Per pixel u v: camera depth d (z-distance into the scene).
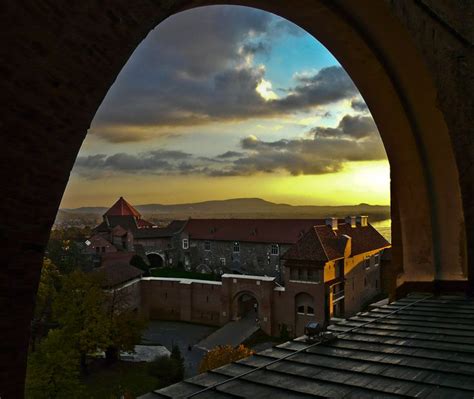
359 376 4.61
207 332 54.78
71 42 3.32
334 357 5.25
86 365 39.88
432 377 4.53
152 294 61.00
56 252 62.69
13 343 3.24
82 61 3.40
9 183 3.13
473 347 5.57
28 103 3.16
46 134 3.28
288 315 51.16
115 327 41.09
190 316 58.75
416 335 6.19
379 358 5.17
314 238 51.84
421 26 7.74
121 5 3.57
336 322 7.07
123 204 121.12
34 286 3.34
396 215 9.55
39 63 3.18
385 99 8.57
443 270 9.20
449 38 8.55
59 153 3.37
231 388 4.37
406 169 9.20
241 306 56.47
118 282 53.62
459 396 4.02
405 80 8.27
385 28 7.38
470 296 8.87
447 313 7.56
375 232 65.25
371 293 60.66
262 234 72.12
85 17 3.37
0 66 3.01
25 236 3.25
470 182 9.05
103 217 100.00
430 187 9.17
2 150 3.07
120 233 86.62
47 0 3.17
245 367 4.98
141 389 36.94
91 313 38.19
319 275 49.22
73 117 3.42
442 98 8.36
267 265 70.75
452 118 8.64
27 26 3.09
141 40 3.77
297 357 5.27
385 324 6.89
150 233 92.12
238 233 75.06
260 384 4.45
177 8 4.72
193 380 4.63
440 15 8.09
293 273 51.03
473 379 4.46
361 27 7.47
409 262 9.44
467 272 9.04
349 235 58.94
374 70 8.16
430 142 8.86
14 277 3.22
